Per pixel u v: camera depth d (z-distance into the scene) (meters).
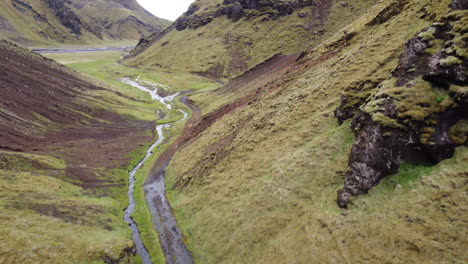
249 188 38.75
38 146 66.12
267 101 59.06
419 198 22.59
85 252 34.50
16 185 44.47
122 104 120.06
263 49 189.00
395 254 20.91
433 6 39.81
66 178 53.81
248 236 32.94
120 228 43.34
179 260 37.00
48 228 36.50
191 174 53.59
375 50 43.06
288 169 35.97
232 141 52.59
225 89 119.38
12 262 29.86
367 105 29.03
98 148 75.06
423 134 24.38
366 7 184.50
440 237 19.77
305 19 197.75
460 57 24.34
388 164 25.50
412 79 27.72
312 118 41.31
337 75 45.47
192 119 102.19
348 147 32.66
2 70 89.19
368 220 24.31
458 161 22.28
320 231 27.03
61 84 109.19
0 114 68.75
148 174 63.72
